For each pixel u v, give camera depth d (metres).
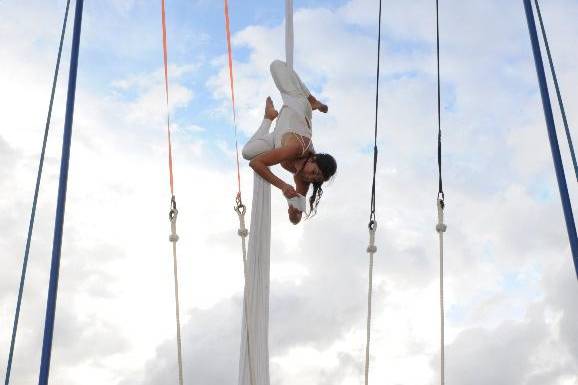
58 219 5.70
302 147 6.64
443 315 6.51
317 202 6.76
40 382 5.29
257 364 6.41
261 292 6.54
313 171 6.66
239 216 6.59
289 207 6.83
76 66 6.23
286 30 7.18
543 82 6.06
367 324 6.60
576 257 5.61
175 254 6.63
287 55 7.13
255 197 6.68
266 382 6.41
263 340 6.47
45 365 5.33
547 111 5.99
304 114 6.86
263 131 6.88
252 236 6.62
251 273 6.55
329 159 6.67
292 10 7.24
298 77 7.11
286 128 6.71
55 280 5.53
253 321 6.47
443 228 6.71
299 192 6.80
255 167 6.61
